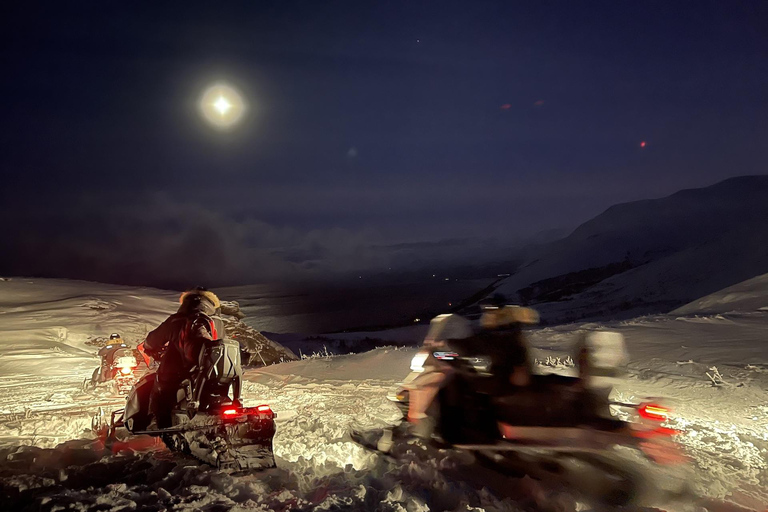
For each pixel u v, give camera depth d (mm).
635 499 5207
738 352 12461
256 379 13852
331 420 8273
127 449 6258
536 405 5926
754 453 6734
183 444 5887
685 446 6934
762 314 16766
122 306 28562
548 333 16203
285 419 8398
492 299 6570
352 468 5613
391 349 16328
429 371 6535
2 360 17172
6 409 10227
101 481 5129
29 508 4297
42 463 5652
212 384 5871
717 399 9438
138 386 6477
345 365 14555
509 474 5832
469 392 6344
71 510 4145
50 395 11836
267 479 5098
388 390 11242
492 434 6082
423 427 6422
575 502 4840
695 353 12727
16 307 27000
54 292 32125
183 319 6270
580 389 6020
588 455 5598
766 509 5105
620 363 6090
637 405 5781
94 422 7305
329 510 4336
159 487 4797
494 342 6305
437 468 5805
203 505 4309
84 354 18984
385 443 6465
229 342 5961
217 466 5203
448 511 4594
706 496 5367
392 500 4605
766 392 9742
